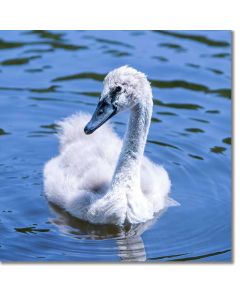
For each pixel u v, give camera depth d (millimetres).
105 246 12539
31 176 14609
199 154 15219
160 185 13938
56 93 16953
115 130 15953
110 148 14234
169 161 15062
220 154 15156
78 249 12422
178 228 13086
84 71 17672
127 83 12430
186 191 14203
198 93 16984
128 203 13086
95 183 13406
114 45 18703
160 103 16719
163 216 13445
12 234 12766
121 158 13047
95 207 13031
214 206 13734
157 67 17828
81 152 14094
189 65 17922
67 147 14438
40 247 12445
